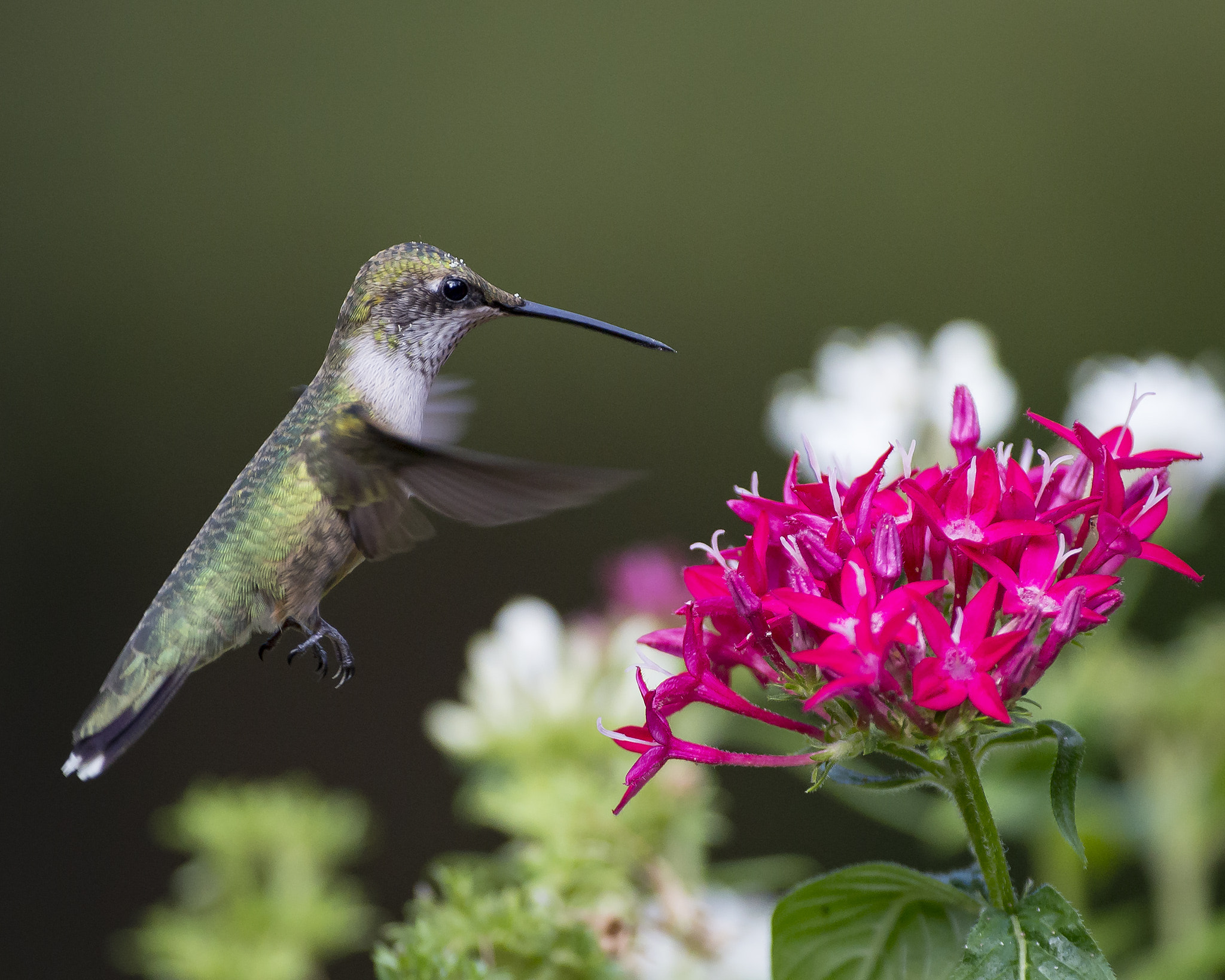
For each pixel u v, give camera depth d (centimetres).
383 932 118
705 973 120
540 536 201
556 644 122
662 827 121
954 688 115
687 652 116
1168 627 143
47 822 192
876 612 115
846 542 115
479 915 118
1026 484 116
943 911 117
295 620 121
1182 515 123
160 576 210
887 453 116
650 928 120
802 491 116
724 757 116
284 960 122
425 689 198
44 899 189
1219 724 122
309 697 196
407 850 189
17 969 186
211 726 194
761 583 116
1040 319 208
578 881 120
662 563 125
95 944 188
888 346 125
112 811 191
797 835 153
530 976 118
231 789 125
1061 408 202
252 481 121
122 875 190
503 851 121
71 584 207
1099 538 115
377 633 199
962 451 117
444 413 123
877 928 117
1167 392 124
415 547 120
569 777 121
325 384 121
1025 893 115
